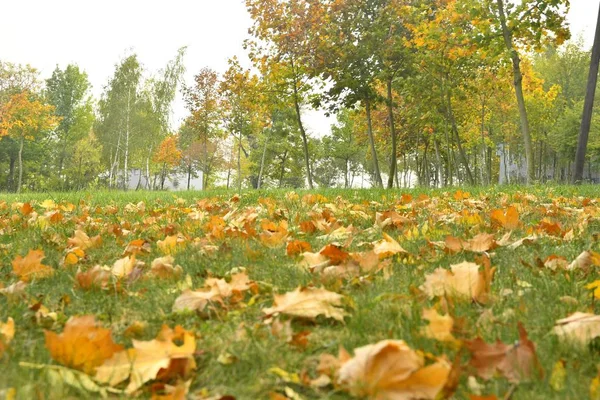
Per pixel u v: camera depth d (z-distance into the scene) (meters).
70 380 1.68
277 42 27.89
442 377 1.44
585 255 3.00
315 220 5.00
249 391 1.67
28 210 6.64
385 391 1.48
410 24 24.94
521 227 4.49
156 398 1.52
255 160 68.62
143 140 60.28
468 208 6.57
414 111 31.81
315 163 80.56
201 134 52.97
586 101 18.06
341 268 2.90
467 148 51.31
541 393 1.60
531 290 2.63
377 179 28.14
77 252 3.81
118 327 2.32
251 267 3.23
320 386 1.67
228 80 39.59
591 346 1.93
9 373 1.75
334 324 2.29
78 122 73.25
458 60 26.83
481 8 17.50
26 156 75.12
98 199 10.24
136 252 3.89
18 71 52.75
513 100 40.16
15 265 3.18
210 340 2.09
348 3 26.41
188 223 5.43
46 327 2.31
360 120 41.44
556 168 60.53
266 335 2.10
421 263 3.27
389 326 2.16
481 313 2.33
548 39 17.56
